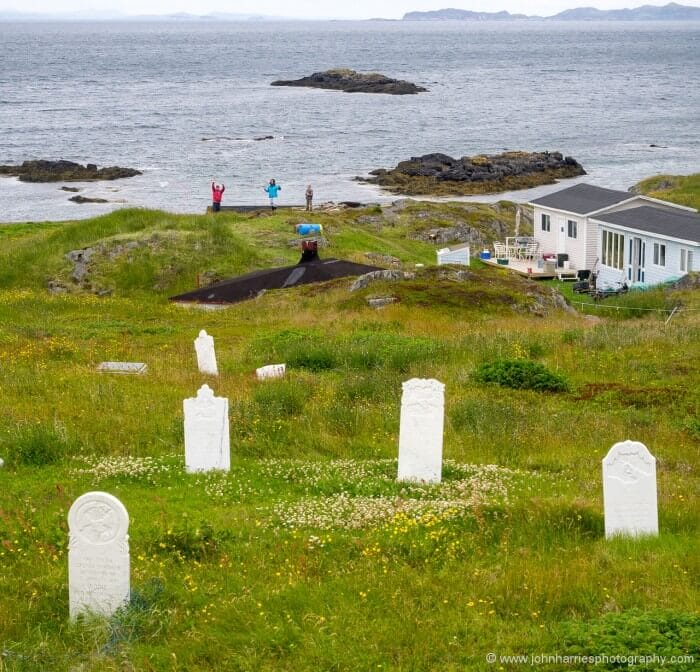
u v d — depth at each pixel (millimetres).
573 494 16047
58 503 15562
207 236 48125
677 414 22484
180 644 10945
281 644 10867
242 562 13141
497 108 155625
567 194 53438
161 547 13500
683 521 14680
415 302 36344
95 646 11008
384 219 59438
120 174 93562
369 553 13258
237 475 17219
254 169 98000
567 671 10203
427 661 10516
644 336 29781
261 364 27297
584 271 49250
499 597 11844
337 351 27531
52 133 124750
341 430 20547
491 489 16203
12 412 21250
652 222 46562
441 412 16625
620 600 11672
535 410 22266
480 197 86062
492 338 29297
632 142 117938
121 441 19516
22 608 11836
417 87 184750
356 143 117250
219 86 194875
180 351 29406
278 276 41844
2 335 30828
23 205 80062
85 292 44469
